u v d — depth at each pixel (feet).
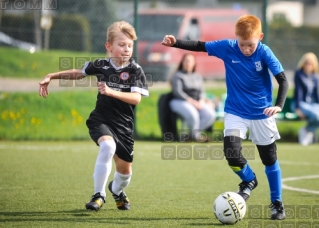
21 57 216.33
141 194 92.89
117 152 75.66
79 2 239.30
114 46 75.56
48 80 77.00
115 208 80.74
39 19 214.48
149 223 71.05
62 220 71.67
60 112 176.86
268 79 75.00
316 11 475.31
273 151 75.46
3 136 161.27
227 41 75.41
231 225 70.59
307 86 169.68
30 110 174.40
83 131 171.42
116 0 255.29
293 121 186.19
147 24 225.15
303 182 109.19
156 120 181.78
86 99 185.47
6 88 188.96
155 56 210.79
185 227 69.15
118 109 75.41
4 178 104.53
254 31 71.46
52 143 158.10
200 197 91.15
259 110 73.82
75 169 116.06
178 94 159.02
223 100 177.99
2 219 71.97
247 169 74.54
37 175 108.37
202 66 222.48
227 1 339.77
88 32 227.61
